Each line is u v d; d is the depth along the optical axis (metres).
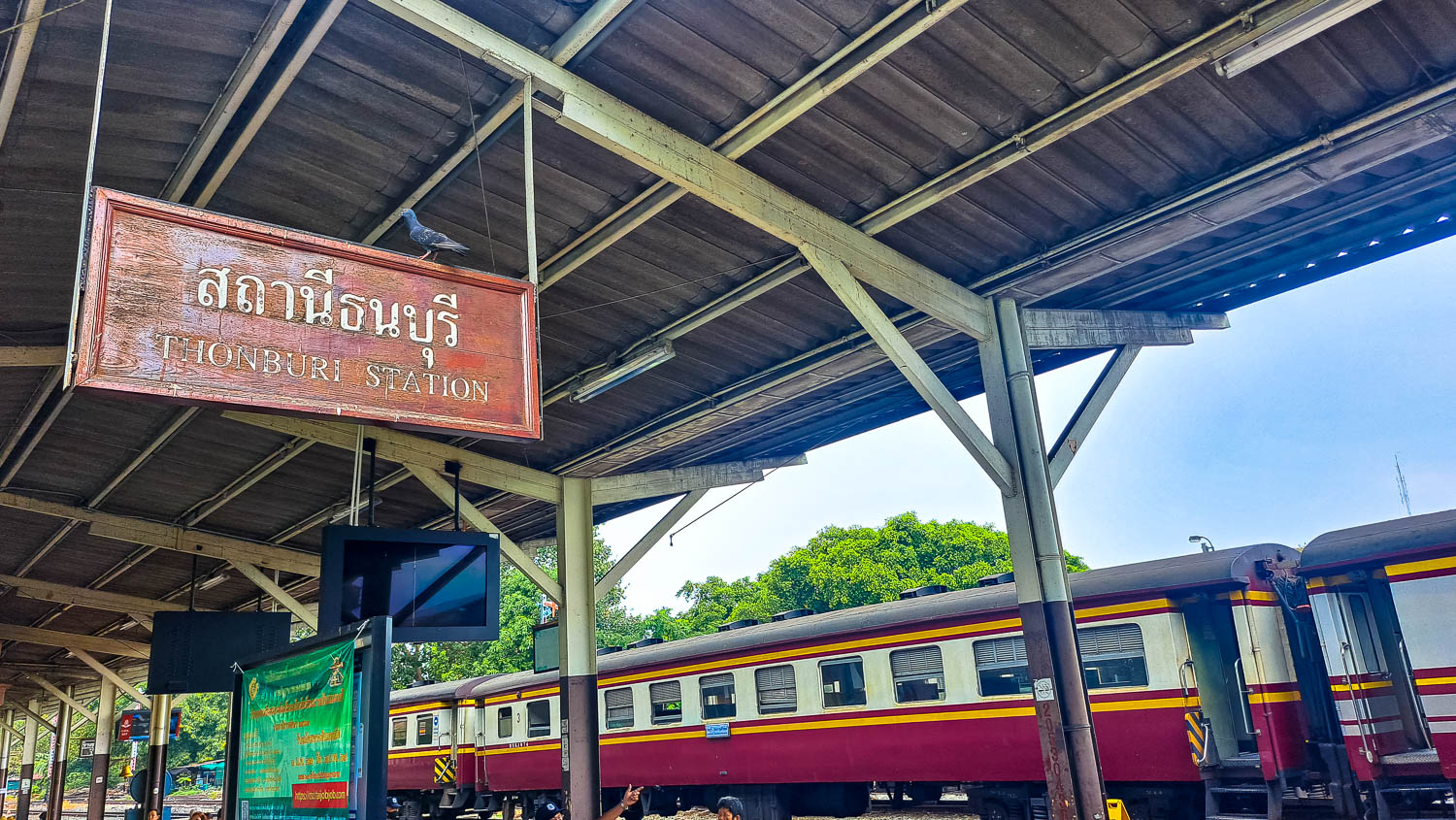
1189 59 6.30
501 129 7.11
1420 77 6.61
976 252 8.80
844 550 36.28
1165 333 9.98
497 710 18.03
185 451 12.73
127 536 15.41
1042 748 8.22
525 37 6.53
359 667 4.82
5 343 9.62
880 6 6.09
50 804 28.61
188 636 14.18
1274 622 9.91
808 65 6.62
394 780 20.36
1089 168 7.63
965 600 11.57
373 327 4.84
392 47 6.46
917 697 11.61
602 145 6.80
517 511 15.68
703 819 16.56
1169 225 8.17
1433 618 8.32
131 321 4.18
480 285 5.28
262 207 8.15
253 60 6.28
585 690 12.77
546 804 9.97
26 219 7.72
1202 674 10.02
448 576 11.14
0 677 29.55
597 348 10.66
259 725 5.93
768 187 7.76
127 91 6.61
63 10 5.72
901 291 8.55
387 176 7.80
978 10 6.12
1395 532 8.75
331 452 12.88
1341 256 8.72
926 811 13.93
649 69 6.70
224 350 4.38
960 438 8.41
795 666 12.95
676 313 9.98
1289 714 9.52
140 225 4.32
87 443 12.47
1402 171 7.64
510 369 5.22
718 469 14.03
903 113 7.07
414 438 12.27
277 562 16.89
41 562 18.45
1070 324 9.48
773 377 11.07
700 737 13.94
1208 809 9.43
